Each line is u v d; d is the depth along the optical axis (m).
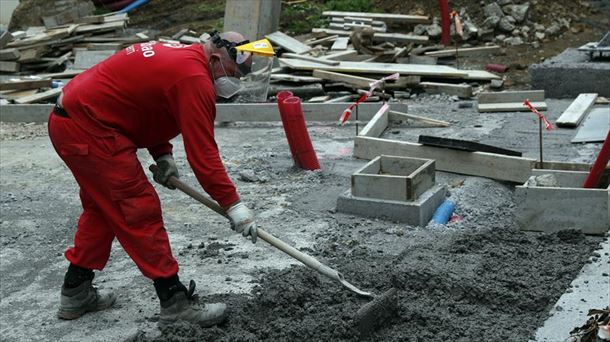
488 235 6.71
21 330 5.50
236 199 5.07
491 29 15.39
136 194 5.08
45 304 5.93
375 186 7.38
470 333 5.11
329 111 11.48
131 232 5.11
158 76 4.96
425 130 10.77
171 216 7.76
